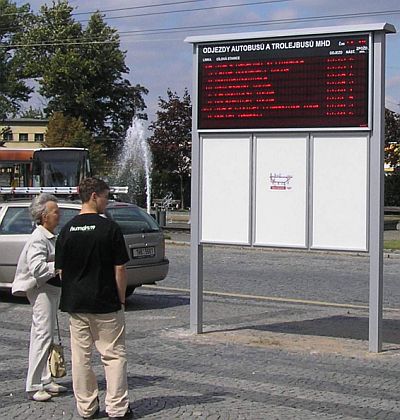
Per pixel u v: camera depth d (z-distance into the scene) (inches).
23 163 1441.9
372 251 394.6
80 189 282.8
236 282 694.5
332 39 402.6
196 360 377.1
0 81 2849.4
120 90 2920.8
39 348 303.6
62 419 280.4
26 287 301.7
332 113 402.6
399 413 289.0
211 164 437.4
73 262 275.4
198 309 445.7
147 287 661.3
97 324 274.8
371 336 397.4
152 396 309.9
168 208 2305.6
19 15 2896.2
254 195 425.4
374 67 392.8
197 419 279.0
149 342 421.7
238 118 428.5
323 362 374.3
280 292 631.8
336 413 288.0
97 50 2824.8
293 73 412.8
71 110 2861.7
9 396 310.3
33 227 548.7
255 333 449.4
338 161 402.6
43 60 2829.7
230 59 430.6
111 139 2898.6
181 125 2397.9
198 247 443.8
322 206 406.9
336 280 710.5
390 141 2404.0
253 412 288.0
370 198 394.0
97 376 342.0
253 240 426.6
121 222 551.5
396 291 644.1
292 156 414.6
